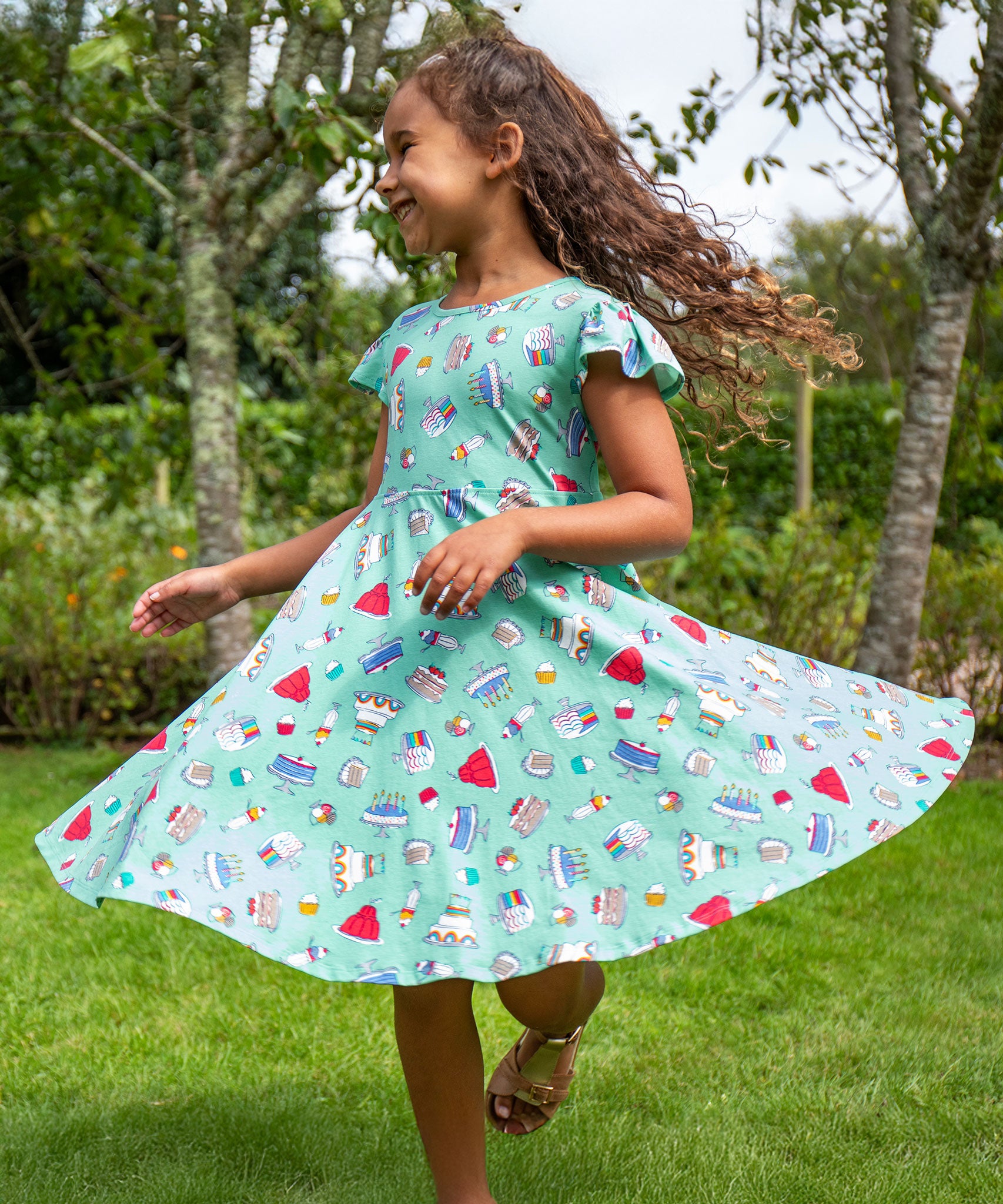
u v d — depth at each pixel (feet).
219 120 13.56
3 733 20.42
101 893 4.72
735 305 6.28
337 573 5.72
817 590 19.39
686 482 5.45
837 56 15.17
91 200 17.85
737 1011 9.14
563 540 5.05
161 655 20.54
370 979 4.52
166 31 12.05
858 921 11.24
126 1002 9.21
